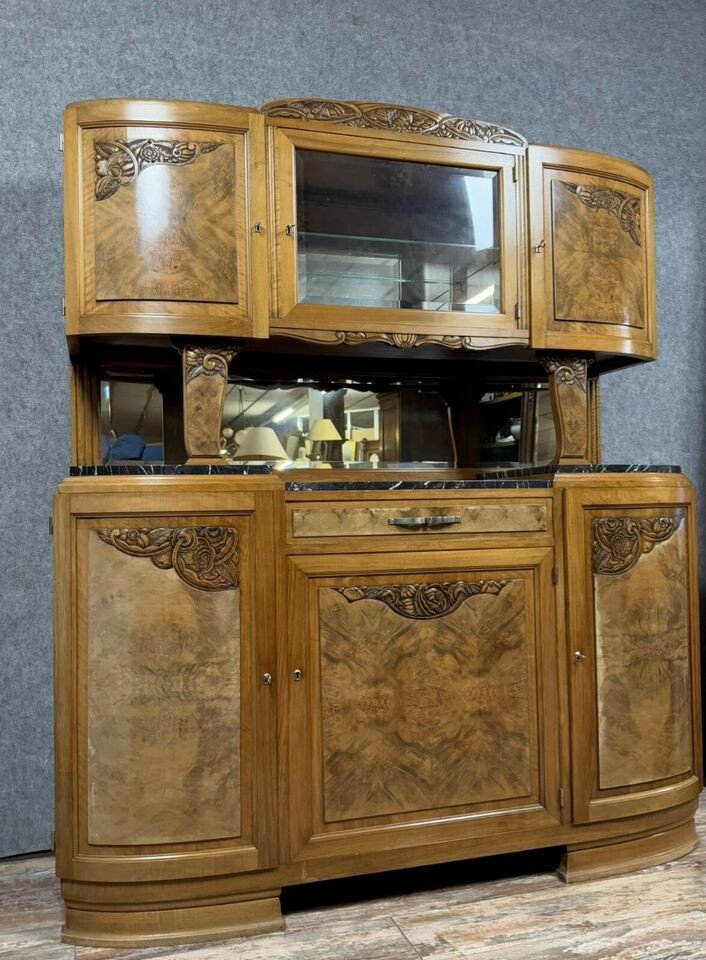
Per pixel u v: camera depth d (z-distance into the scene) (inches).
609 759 84.7
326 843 75.4
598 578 85.3
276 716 74.4
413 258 84.7
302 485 77.2
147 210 75.1
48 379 95.0
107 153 75.0
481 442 105.6
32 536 94.0
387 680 78.2
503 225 86.8
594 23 117.0
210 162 76.7
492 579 82.2
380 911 77.0
